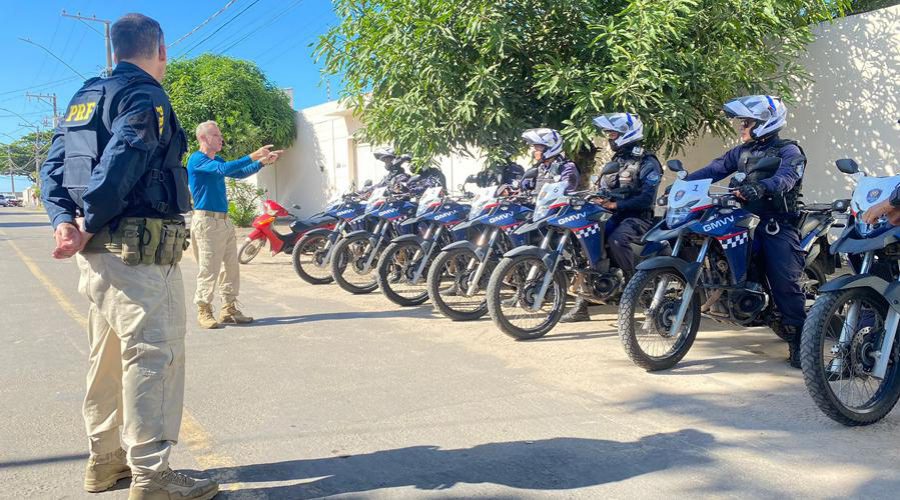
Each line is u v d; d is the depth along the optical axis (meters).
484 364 5.20
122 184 2.71
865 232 4.03
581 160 8.70
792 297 4.93
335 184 22.28
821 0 7.77
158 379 2.92
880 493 3.05
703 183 4.91
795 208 4.96
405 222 8.02
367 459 3.49
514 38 7.24
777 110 4.92
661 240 4.93
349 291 8.55
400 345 5.83
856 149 7.87
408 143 8.19
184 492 2.99
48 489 3.19
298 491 3.15
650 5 6.84
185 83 20.94
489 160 7.68
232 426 3.96
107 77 2.99
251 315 7.23
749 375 4.86
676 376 4.84
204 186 6.40
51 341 6.09
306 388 4.64
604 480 3.21
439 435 3.78
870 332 3.96
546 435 3.76
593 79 7.15
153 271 2.91
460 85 7.77
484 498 3.06
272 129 22.38
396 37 7.55
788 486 3.13
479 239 6.75
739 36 7.55
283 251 10.93
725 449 3.55
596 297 5.97
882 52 7.62
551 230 5.93
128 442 2.90
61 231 2.79
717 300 5.03
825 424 3.90
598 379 4.77
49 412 4.22
